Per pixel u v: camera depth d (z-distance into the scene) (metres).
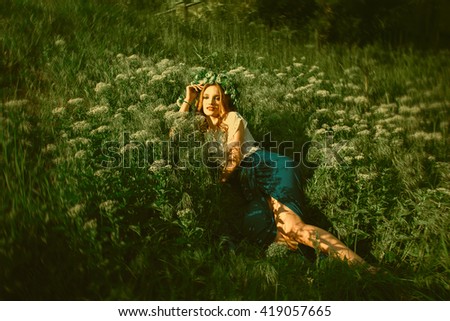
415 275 3.29
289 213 3.59
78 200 3.13
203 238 3.32
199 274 3.13
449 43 8.52
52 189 3.38
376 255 3.58
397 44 8.34
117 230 3.03
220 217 3.56
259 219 3.65
